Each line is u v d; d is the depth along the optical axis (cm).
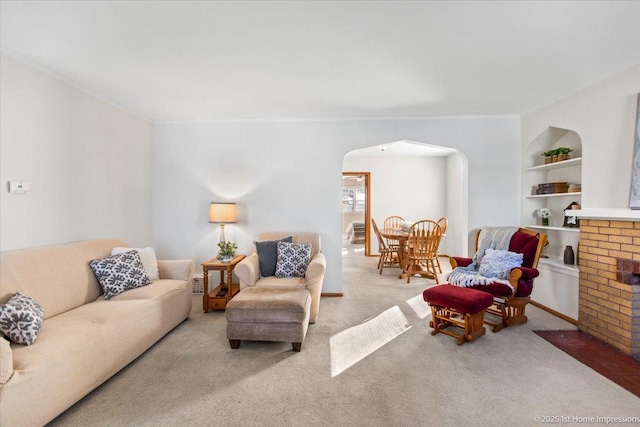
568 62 246
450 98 329
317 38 210
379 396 188
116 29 198
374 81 283
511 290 281
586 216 262
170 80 280
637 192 238
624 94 253
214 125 408
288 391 193
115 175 340
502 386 198
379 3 172
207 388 196
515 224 393
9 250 226
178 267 312
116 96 320
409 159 714
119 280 260
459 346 254
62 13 180
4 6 172
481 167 393
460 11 180
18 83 232
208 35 206
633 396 186
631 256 237
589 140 287
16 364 146
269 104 348
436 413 172
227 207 375
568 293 306
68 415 170
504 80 281
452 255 668
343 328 292
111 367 200
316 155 404
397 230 583
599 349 248
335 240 404
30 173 242
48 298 213
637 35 205
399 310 342
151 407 178
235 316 244
